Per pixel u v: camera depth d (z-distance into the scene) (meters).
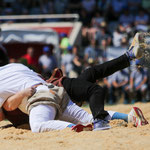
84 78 13.27
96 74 13.30
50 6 51.28
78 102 13.60
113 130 11.55
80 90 12.65
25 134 12.07
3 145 10.70
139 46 13.15
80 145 9.91
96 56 38.09
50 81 13.62
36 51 39.59
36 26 47.09
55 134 11.38
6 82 13.28
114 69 13.31
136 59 13.64
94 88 12.47
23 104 13.03
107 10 48.44
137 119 12.56
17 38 39.00
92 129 11.97
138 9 48.12
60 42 43.12
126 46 37.81
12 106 13.08
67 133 11.38
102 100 12.18
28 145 10.39
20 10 51.53
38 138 11.27
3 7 51.97
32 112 12.44
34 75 13.70
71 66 36.38
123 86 35.88
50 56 36.59
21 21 50.19
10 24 47.81
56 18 49.88
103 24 45.31
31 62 36.25
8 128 14.07
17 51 39.28
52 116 12.57
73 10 50.66
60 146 10.01
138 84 35.47
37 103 12.48
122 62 13.34
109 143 9.93
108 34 44.75
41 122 12.16
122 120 12.84
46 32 39.31
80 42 45.97
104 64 13.33
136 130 11.56
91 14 49.38
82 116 12.97
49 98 12.55
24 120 14.33
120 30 41.38
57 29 46.91
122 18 45.97
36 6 51.75
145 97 35.53
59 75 13.95
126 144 9.84
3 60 18.61
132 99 35.66
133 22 45.66
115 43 41.09
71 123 12.96
